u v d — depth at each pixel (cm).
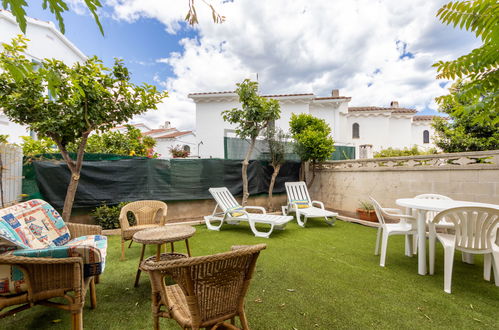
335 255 390
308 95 1152
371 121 1727
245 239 483
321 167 834
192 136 2264
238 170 719
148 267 141
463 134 721
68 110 394
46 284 178
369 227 588
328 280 302
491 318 226
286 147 794
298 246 436
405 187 587
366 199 679
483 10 122
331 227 588
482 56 130
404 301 255
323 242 461
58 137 415
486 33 126
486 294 268
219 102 1209
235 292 163
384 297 263
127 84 417
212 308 153
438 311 237
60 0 84
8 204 391
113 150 742
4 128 680
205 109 1218
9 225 224
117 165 551
